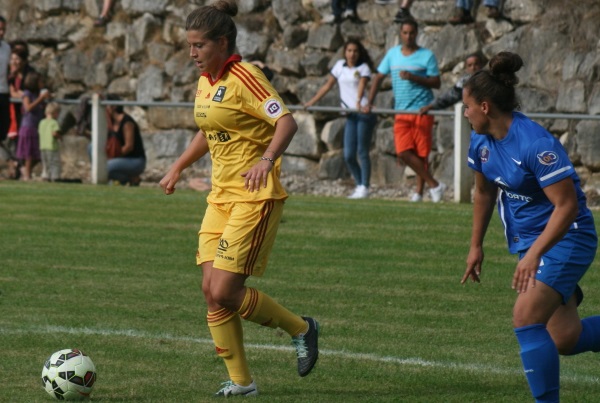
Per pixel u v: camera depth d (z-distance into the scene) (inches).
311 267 1160.8
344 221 1496.1
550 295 585.3
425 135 1743.4
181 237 1375.5
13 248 1285.7
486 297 1005.2
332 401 642.8
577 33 2057.1
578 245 595.5
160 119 2485.2
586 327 633.0
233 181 647.8
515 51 2092.8
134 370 729.6
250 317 645.3
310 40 2347.4
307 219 1515.7
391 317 919.0
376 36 2277.3
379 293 1024.2
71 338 826.8
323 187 2159.2
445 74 2178.9
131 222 1504.7
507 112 591.2
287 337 844.6
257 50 2406.5
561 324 622.8
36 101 2149.4
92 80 2657.5
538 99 2036.2
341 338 837.8
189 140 2436.0
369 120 1828.2
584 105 1975.9
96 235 1387.8
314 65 2304.4
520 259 603.8
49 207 1665.8
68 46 2748.5
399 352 789.2
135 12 2632.9
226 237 637.3
